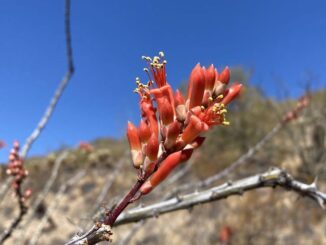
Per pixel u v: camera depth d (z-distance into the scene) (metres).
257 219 11.42
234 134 15.46
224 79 1.97
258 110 15.80
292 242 10.88
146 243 11.51
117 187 9.08
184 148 1.84
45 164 9.98
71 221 2.35
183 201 2.65
